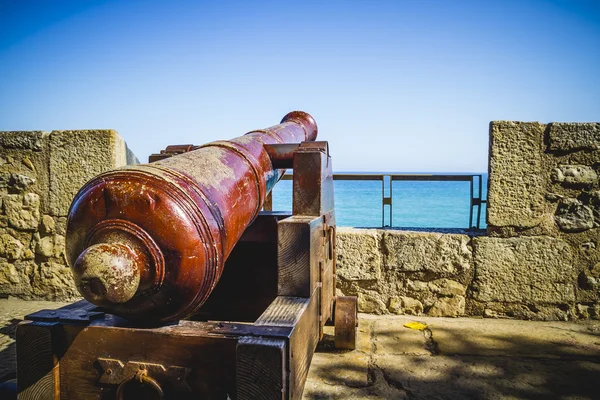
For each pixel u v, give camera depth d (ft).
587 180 12.07
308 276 7.11
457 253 12.70
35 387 5.77
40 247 14.38
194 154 6.74
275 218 10.24
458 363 9.89
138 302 5.26
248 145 8.25
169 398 5.48
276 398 4.98
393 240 13.03
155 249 4.99
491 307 12.70
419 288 13.01
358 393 8.66
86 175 13.97
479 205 13.71
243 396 5.07
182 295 5.23
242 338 5.19
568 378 9.18
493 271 12.57
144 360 5.53
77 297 14.47
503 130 12.25
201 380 5.41
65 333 5.73
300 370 5.98
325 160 8.86
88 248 4.70
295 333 5.59
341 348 10.53
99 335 5.64
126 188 5.05
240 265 10.45
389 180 14.34
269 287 10.36
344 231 13.39
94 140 13.84
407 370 9.58
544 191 12.27
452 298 12.85
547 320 12.47
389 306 13.20
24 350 5.74
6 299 14.67
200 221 5.27
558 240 12.28
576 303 12.37
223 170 6.63
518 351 10.49
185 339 5.40
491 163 12.35
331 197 10.22
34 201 14.26
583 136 12.01
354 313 10.36
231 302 10.55
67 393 5.78
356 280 13.26
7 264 14.60
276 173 9.25
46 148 14.08
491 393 8.61
